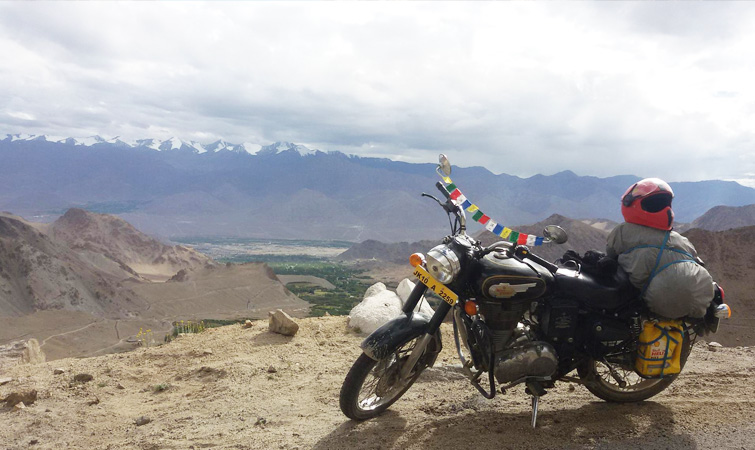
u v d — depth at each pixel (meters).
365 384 5.10
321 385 6.05
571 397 5.35
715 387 5.59
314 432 4.74
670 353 4.59
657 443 4.26
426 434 4.55
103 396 6.27
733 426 4.57
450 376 5.95
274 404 5.56
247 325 9.11
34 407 5.93
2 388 6.60
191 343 8.23
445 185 4.68
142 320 175.38
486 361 4.48
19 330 124.88
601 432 4.49
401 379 4.84
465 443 4.34
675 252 4.49
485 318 4.44
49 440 5.05
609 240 4.82
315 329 8.60
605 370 5.39
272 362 7.04
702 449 4.16
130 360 7.61
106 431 5.21
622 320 4.60
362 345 4.57
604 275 4.55
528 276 4.26
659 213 4.52
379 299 8.98
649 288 4.43
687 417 4.79
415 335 4.63
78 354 117.75
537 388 4.48
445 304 4.49
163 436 4.95
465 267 4.31
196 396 6.07
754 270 122.19
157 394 6.30
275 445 4.52
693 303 4.41
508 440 4.37
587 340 4.55
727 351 7.04
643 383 5.16
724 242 134.12
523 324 4.62
